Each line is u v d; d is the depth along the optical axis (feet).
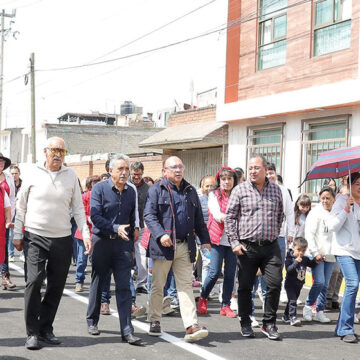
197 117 73.31
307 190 51.75
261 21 58.03
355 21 47.85
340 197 24.13
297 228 30.68
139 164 30.25
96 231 22.41
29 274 20.80
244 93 59.93
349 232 23.88
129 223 22.95
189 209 23.09
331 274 29.22
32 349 20.53
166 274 23.15
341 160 23.16
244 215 23.35
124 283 22.21
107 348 21.04
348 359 20.90
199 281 38.50
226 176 27.20
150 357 20.07
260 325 25.86
